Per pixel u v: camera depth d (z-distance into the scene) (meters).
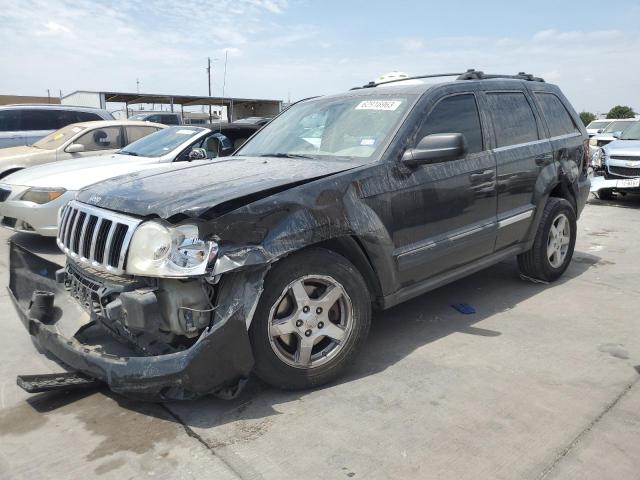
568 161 5.34
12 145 10.95
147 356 2.91
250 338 2.95
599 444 2.67
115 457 2.62
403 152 3.69
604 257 6.45
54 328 3.32
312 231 3.06
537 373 3.43
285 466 2.53
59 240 3.62
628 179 10.23
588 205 10.59
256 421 2.92
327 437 2.76
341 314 3.33
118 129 9.48
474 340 3.97
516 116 4.86
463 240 4.09
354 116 4.09
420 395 3.17
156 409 3.05
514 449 2.64
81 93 27.53
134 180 3.53
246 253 2.79
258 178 3.25
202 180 3.32
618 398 3.11
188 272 2.69
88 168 6.95
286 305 3.11
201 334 2.82
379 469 2.50
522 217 4.72
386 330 4.20
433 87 4.12
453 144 3.51
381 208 3.49
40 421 2.95
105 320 3.12
